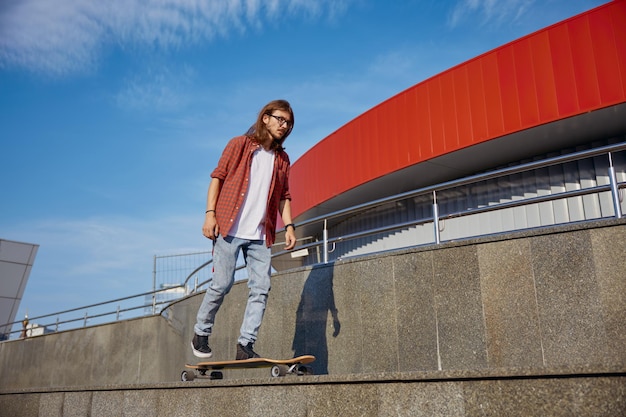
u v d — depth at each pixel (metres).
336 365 6.14
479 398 2.59
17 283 25.17
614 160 10.01
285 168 4.95
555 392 2.37
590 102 9.01
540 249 4.79
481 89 10.52
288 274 7.05
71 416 4.77
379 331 5.78
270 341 7.06
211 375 4.84
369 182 12.82
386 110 12.41
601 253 4.46
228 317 8.23
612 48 8.89
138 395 4.29
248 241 4.64
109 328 15.54
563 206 10.41
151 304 14.77
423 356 5.34
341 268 6.36
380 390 2.96
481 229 11.70
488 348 4.90
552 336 4.57
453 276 5.28
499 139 10.29
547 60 9.63
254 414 3.52
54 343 17.75
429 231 12.80
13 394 5.49
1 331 23.56
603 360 4.28
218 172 4.61
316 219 7.43
